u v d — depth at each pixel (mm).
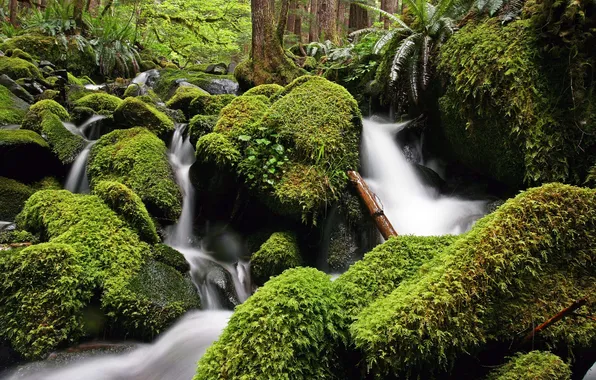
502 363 1879
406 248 2377
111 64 9938
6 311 2445
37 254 2580
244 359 1690
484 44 3652
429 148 4961
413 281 2066
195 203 4195
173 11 13812
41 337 2432
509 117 3400
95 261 2807
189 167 4473
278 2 14148
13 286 2494
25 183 4355
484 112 3605
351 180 3758
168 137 4973
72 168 4531
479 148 3936
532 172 3277
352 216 3652
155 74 9531
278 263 3297
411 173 4547
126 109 4949
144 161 4109
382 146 4664
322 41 10461
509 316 1895
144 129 4645
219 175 3863
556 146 3195
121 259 2895
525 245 1976
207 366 1741
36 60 8688
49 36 9492
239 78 7438
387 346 1715
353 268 2328
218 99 5902
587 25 3043
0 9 12164
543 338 1855
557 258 2035
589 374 2207
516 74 3340
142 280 2871
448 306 1782
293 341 1728
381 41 5066
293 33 13906
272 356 1678
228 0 13812
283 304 1835
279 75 7246
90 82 9055
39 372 2352
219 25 14398
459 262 1944
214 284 3197
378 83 5625
